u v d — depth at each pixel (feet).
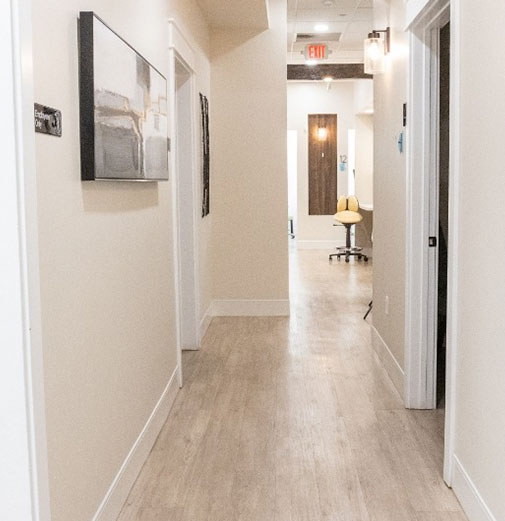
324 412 11.69
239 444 10.27
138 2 9.34
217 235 20.03
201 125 17.28
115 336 7.95
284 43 19.36
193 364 14.97
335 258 34.76
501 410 6.66
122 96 7.79
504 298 6.55
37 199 5.38
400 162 12.32
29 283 4.95
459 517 7.93
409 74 11.25
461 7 8.10
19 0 4.75
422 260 11.47
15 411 4.98
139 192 9.36
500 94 6.63
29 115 4.94
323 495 8.54
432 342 11.66
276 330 18.29
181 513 8.09
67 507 6.13
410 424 11.04
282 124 19.58
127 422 8.58
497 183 6.73
